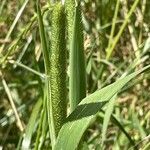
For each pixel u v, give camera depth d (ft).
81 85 0.49
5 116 0.96
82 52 0.48
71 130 0.42
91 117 0.43
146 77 0.86
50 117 0.48
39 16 0.50
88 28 0.89
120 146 0.86
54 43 0.45
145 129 0.88
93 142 0.84
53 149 0.43
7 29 0.92
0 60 0.78
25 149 0.68
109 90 0.44
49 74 0.48
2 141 0.94
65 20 0.45
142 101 0.95
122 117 0.94
